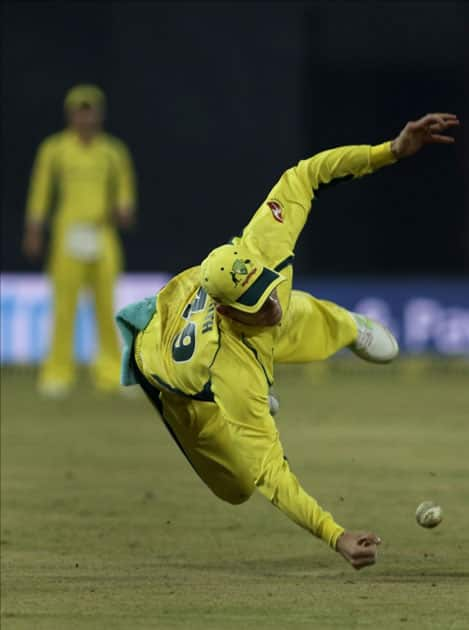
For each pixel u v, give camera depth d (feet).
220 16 241.76
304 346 90.74
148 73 242.58
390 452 141.08
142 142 243.19
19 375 235.20
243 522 106.11
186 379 80.59
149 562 91.91
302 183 84.33
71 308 200.03
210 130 242.99
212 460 90.02
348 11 240.73
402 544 96.58
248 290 75.00
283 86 242.17
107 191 196.24
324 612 76.38
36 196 197.47
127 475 129.18
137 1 242.17
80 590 83.05
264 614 76.07
